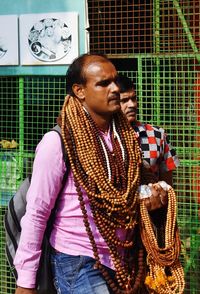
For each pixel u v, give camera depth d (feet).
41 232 8.30
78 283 8.30
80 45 14.28
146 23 14.64
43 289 8.59
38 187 8.20
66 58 14.42
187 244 14.26
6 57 15.05
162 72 14.28
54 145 8.24
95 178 8.18
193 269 14.19
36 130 15.47
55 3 14.38
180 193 14.33
